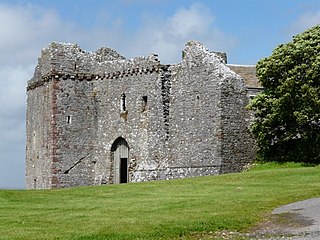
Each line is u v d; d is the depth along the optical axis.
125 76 53.41
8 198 33.84
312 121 46.31
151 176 50.53
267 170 42.62
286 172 39.41
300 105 46.12
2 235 21.89
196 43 49.75
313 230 21.48
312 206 26.14
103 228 22.59
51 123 53.56
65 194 35.69
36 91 57.16
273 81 48.19
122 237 21.28
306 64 46.75
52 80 53.66
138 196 32.81
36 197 34.34
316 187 32.22
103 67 54.97
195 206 27.27
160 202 29.36
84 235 21.53
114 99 54.06
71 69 54.38
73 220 24.78
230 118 47.41
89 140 54.69
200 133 48.41
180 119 50.12
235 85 48.00
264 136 47.59
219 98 47.12
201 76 48.75
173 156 50.22
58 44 54.22
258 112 47.91
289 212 25.06
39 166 55.94
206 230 22.44
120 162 53.88
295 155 47.50
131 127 52.75
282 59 47.25
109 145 54.09
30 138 58.28
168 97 51.25
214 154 47.16
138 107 52.31
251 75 53.31
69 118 53.97
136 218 24.48
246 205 26.98
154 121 51.19
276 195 29.81
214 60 48.28
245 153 48.00
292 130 47.03
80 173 54.06
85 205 29.80
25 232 22.36
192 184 37.28
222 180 38.06
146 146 51.50
